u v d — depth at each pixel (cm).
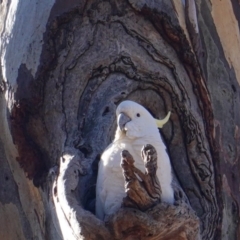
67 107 842
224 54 1008
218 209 878
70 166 783
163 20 884
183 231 727
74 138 827
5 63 861
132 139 755
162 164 739
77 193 770
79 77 852
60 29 857
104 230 720
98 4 870
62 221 762
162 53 879
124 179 719
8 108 852
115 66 859
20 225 871
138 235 716
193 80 893
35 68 847
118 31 872
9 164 871
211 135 891
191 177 864
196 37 914
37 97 843
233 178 934
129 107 763
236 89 995
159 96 866
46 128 843
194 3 925
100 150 811
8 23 877
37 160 850
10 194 873
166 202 721
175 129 867
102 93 852
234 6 1039
